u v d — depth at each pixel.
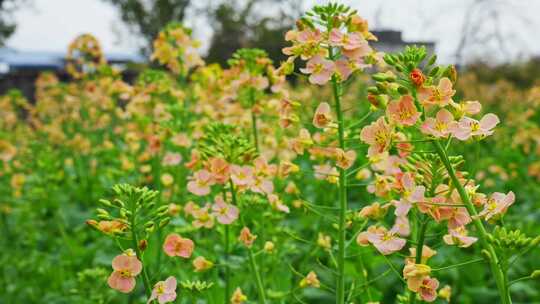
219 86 0.86
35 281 1.05
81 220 1.28
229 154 0.60
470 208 0.47
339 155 0.56
